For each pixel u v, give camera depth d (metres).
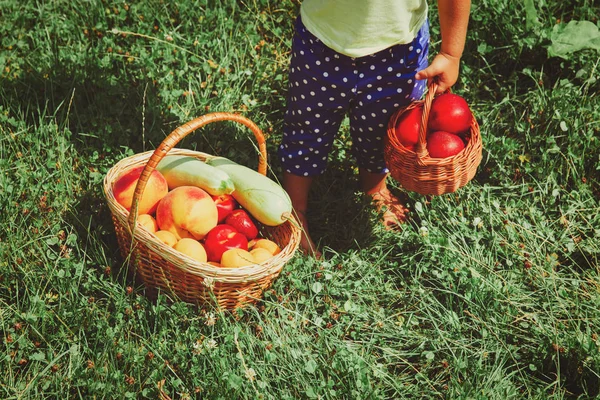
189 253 1.58
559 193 1.87
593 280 1.73
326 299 1.67
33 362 1.54
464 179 1.60
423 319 1.67
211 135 1.89
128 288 1.62
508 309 1.67
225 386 1.52
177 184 1.68
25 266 1.64
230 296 1.60
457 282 1.72
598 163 1.86
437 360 1.62
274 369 1.58
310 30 1.57
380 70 1.59
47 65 1.94
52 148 1.81
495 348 1.62
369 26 1.52
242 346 1.58
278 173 1.88
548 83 2.03
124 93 1.92
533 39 2.03
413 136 1.59
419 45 1.58
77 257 1.68
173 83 1.95
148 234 1.56
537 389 1.57
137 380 1.52
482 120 1.97
